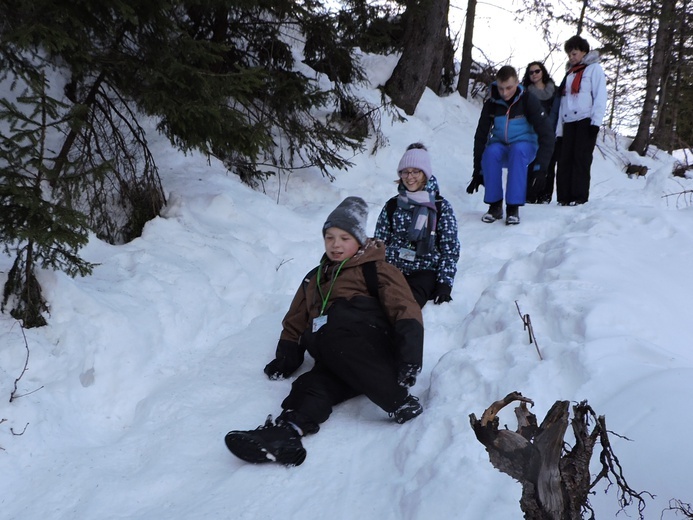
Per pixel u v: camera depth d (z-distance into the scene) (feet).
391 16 32.12
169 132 15.93
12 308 10.76
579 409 5.65
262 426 9.31
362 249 10.62
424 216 13.71
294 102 21.09
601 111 20.90
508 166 19.40
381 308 10.26
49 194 13.75
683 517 6.03
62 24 12.38
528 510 5.37
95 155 17.12
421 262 13.94
